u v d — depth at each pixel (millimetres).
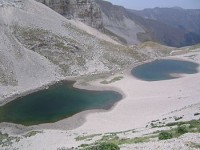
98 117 100375
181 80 147250
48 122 98562
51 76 152250
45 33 179125
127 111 104250
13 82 134875
